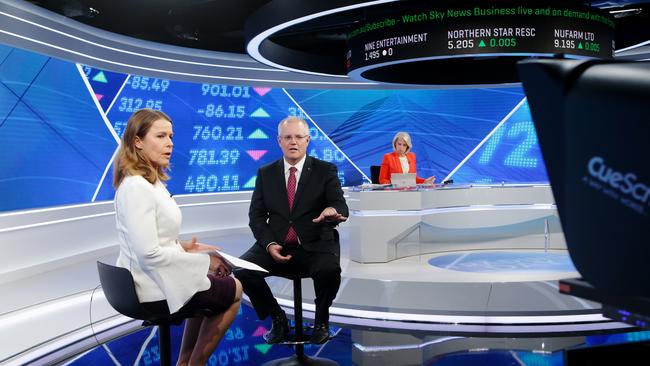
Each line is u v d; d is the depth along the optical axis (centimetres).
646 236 55
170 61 803
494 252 661
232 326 413
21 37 548
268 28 504
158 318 232
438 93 995
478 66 690
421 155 1003
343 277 464
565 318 407
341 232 873
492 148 992
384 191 585
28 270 524
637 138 54
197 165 870
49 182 622
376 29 551
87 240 643
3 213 511
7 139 564
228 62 867
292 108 951
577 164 57
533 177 975
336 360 333
